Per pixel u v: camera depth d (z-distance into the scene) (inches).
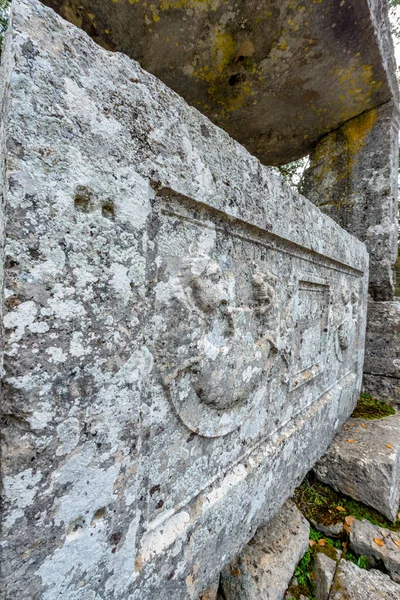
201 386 40.9
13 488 22.7
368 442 86.8
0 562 22.4
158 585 35.8
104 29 72.7
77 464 26.3
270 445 60.4
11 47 22.3
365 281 112.9
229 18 69.9
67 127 24.5
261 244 54.2
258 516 56.6
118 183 28.2
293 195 60.9
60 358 24.6
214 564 45.8
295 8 68.5
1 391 22.5
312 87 95.9
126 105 29.2
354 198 121.2
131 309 29.7
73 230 25.0
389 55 92.9
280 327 61.4
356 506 75.5
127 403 29.9
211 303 40.3
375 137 113.8
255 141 126.6
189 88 93.0
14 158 21.7
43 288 23.4
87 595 27.9
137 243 30.1
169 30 72.6
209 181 39.4
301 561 60.1
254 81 91.1
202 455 44.2
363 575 56.5
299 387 72.2
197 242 40.3
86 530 27.4
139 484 33.8
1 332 22.6
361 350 114.8
